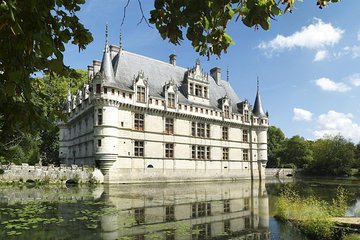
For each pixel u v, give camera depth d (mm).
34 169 39906
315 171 89375
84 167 43062
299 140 95438
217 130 60094
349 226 14719
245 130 66125
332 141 88812
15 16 3279
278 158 96500
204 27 5090
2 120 4242
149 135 49344
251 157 66250
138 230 15617
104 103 44375
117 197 28438
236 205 24953
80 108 54281
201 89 58688
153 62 56781
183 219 18750
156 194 31953
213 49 5500
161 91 53188
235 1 4543
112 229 15648
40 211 19812
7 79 3762
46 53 3557
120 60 51219
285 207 19828
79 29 5059
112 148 44375
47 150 65812
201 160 56531
